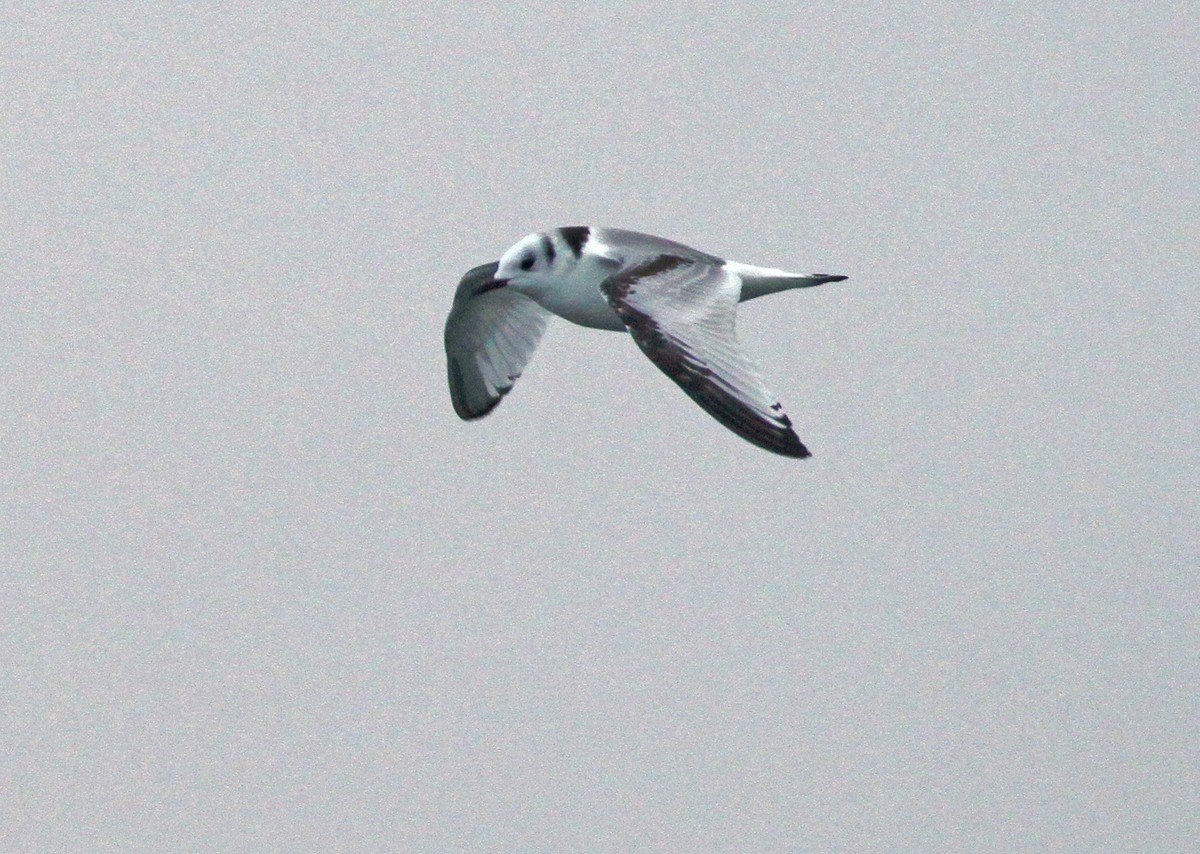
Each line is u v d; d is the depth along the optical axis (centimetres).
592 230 1605
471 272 1684
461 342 1758
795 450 1334
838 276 1509
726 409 1359
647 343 1396
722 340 1403
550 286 1603
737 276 1460
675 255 1498
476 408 1781
